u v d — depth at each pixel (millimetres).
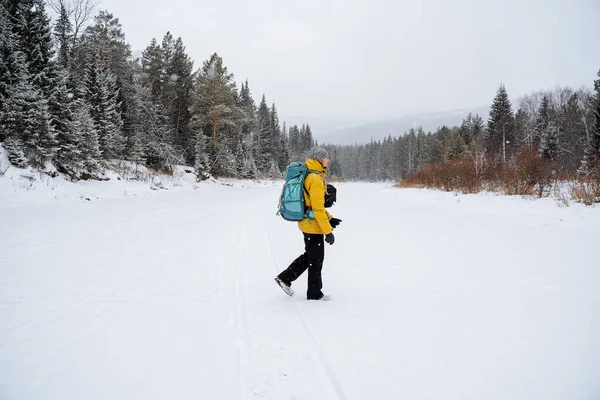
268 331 2686
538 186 13906
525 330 2633
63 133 14484
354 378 2055
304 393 1925
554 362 2178
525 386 1938
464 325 2744
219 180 33094
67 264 4598
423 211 11531
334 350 2385
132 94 24250
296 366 2197
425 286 3760
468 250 5516
